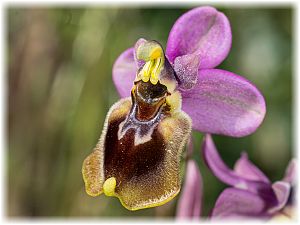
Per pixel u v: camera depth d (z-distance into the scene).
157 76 0.10
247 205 0.12
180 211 0.12
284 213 0.12
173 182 0.09
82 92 0.17
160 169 0.09
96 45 0.17
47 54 0.17
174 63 0.10
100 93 0.17
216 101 0.10
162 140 0.10
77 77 0.17
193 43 0.10
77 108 0.17
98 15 0.17
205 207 0.17
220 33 0.10
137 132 0.10
